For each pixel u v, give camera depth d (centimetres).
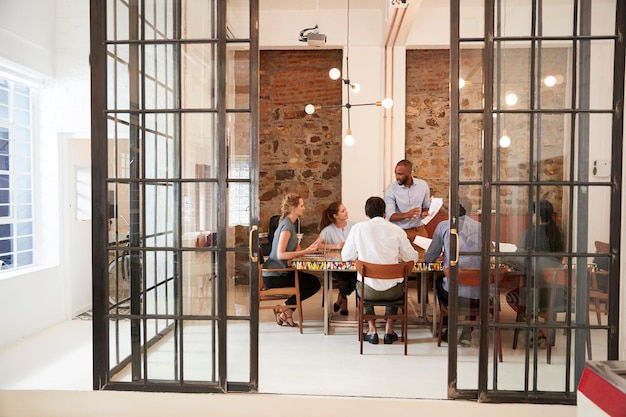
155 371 377
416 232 595
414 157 741
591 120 355
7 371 414
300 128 764
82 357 450
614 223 353
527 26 354
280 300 562
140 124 377
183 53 371
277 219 668
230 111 368
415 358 445
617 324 354
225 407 366
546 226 358
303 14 704
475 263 359
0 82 522
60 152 574
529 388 359
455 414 354
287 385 382
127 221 379
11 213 532
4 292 483
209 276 373
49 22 556
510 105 356
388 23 604
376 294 463
